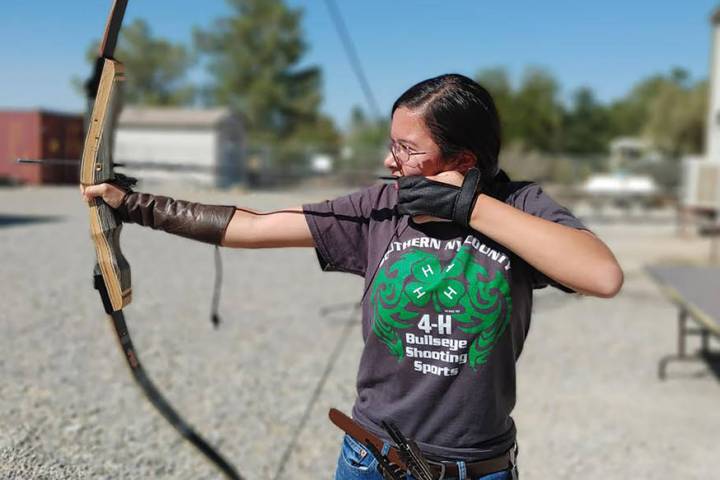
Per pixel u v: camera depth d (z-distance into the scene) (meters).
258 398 5.47
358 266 1.99
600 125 61.31
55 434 4.22
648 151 50.06
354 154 33.56
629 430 5.34
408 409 1.85
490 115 1.86
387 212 1.92
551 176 37.72
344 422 1.93
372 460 1.90
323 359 6.58
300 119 60.62
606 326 8.68
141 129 28.31
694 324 8.92
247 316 7.92
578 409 5.75
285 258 12.38
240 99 59.06
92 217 1.93
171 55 58.44
